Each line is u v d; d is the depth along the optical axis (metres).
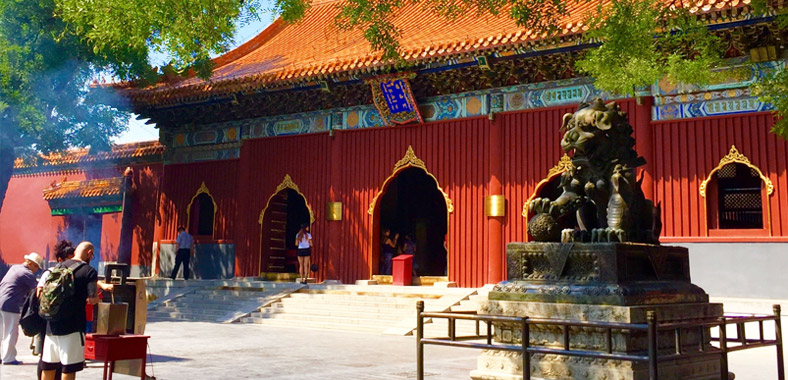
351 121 27.73
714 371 9.32
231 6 12.42
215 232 30.58
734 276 20.19
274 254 29.61
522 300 9.08
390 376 11.30
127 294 12.19
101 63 24.41
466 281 24.41
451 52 23.00
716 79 13.94
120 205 34.84
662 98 21.73
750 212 21.72
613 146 9.45
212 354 14.30
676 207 21.19
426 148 25.94
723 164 20.69
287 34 34.25
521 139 24.06
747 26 19.22
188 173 32.03
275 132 29.62
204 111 31.00
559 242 9.26
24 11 22.67
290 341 17.20
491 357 9.20
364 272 26.41
